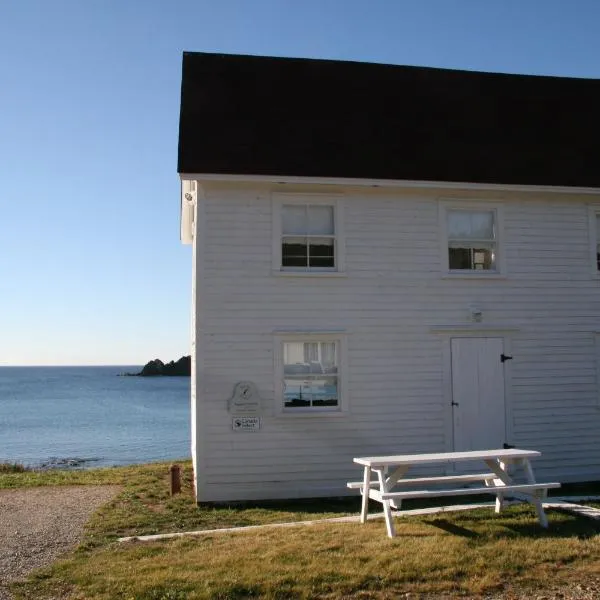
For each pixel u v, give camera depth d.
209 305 13.14
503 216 14.41
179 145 13.30
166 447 35.00
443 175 13.80
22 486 15.46
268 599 7.00
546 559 8.04
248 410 13.00
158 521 11.05
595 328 14.55
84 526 10.69
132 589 7.24
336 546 8.54
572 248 14.64
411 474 13.59
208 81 14.70
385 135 14.49
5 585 7.66
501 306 14.20
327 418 13.28
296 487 13.04
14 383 159.38
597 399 14.42
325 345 13.55
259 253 13.37
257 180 13.11
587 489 13.66
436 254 14.03
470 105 15.77
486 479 10.34
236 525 10.71
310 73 15.45
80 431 45.03
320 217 13.83
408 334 13.74
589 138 15.73
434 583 7.38
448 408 13.74
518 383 14.11
